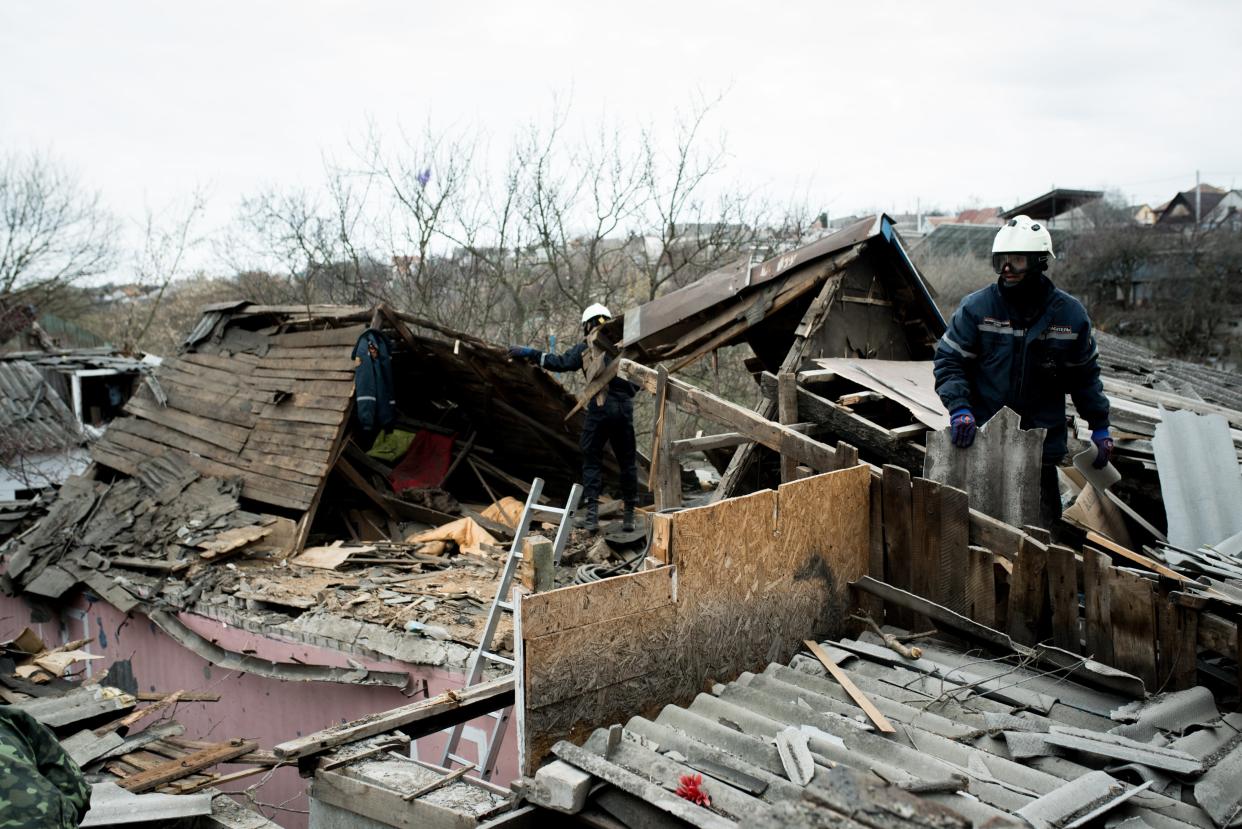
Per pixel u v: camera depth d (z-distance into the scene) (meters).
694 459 15.58
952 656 4.18
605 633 3.40
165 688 8.99
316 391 10.32
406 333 10.34
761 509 4.07
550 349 9.74
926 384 7.34
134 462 11.07
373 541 10.20
